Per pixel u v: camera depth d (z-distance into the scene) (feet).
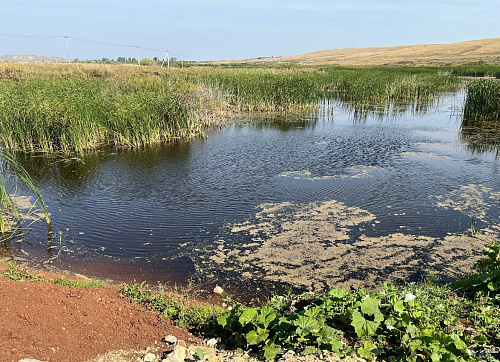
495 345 11.82
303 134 53.47
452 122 61.11
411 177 34.50
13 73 81.76
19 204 29.35
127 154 44.04
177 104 52.47
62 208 28.71
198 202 29.55
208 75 82.53
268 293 18.30
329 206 28.30
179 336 13.25
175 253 22.17
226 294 18.21
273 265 20.70
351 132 54.24
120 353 11.82
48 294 13.97
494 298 14.33
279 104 74.90
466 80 114.52
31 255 21.94
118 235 24.45
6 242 23.48
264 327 12.44
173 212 27.78
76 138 44.65
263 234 24.20
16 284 14.28
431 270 20.03
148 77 84.69
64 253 22.22
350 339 12.50
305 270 20.16
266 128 58.54
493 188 31.73
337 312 13.47
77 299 14.08
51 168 38.96
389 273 19.80
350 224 25.32
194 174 36.32
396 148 44.93
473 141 48.03
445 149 44.32
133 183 34.09
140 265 20.93
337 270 20.13
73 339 11.96
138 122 48.16
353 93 87.25
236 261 21.17
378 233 24.08
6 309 12.49
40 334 11.76
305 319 12.28
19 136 45.01
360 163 38.99
